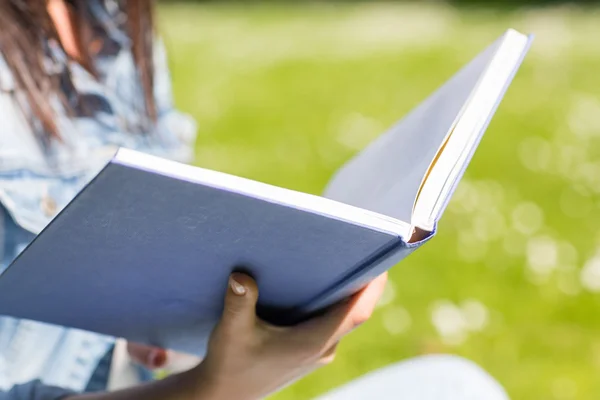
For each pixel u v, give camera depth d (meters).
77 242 0.71
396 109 4.85
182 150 1.40
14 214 0.98
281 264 0.75
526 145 4.11
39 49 1.10
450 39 6.58
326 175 3.98
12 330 1.01
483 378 1.30
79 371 1.11
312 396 2.47
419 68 5.68
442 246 3.19
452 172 0.75
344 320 0.86
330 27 7.28
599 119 4.51
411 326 2.75
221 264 0.76
